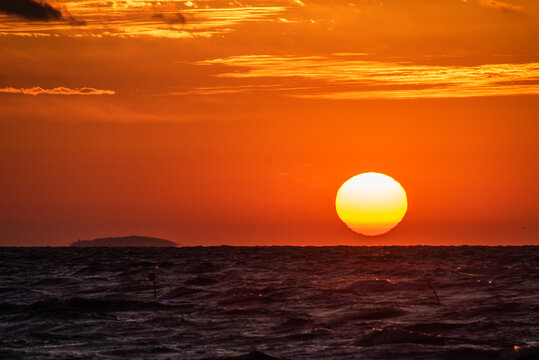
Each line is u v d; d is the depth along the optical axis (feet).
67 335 317.83
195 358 259.19
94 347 285.43
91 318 369.71
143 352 273.95
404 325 321.32
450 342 276.00
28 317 373.40
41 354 270.67
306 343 286.87
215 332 321.52
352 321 345.72
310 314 374.43
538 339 282.77
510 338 285.43
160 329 332.19
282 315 372.79
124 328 336.90
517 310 364.99
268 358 252.83
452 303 408.26
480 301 414.21
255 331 322.14
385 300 431.43
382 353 259.39
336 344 282.36
